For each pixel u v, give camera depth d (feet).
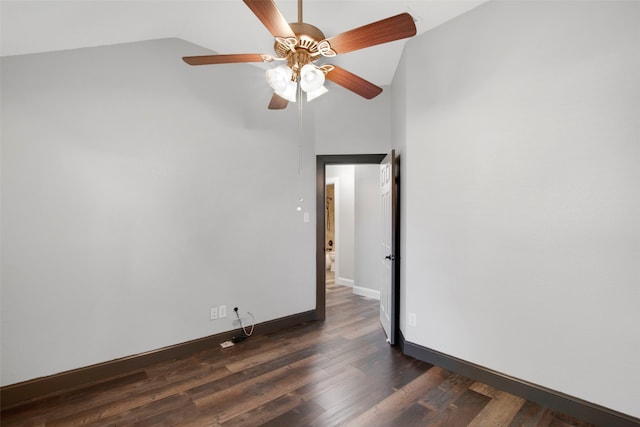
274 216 11.84
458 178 8.46
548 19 6.89
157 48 9.21
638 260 5.92
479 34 7.98
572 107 6.61
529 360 7.22
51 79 7.62
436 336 8.94
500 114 7.64
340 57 10.50
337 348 10.11
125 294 8.65
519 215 7.36
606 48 6.22
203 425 6.36
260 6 4.64
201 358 9.40
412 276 9.52
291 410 6.85
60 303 7.75
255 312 11.33
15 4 5.72
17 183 7.25
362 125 12.67
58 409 6.89
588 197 6.44
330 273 23.31
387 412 6.77
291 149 12.33
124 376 8.34
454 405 7.02
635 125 5.94
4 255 7.13
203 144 10.09
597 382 6.35
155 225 9.14
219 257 10.44
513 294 7.45
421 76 9.30
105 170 8.35
